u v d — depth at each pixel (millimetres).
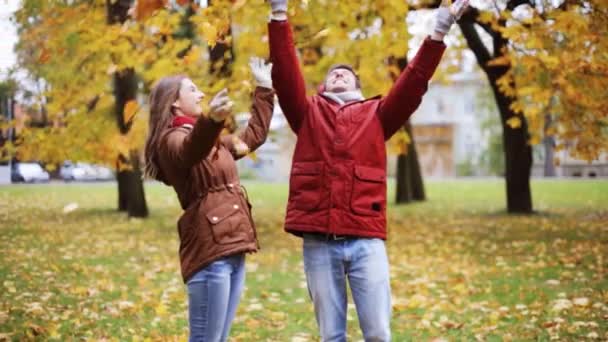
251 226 3926
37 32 10844
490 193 28359
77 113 13508
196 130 3527
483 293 7770
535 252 11133
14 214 18469
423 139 68000
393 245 12633
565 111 13023
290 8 5098
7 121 13594
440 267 9875
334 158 3902
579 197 25109
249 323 6301
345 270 3943
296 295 7863
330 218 3834
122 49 9477
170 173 3852
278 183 41562
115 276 9086
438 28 3932
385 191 3996
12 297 7352
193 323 3857
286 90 4016
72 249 11812
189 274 3818
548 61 10219
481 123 59594
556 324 6062
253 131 4266
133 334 5859
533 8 11047
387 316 3904
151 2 3217
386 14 10062
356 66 10547
